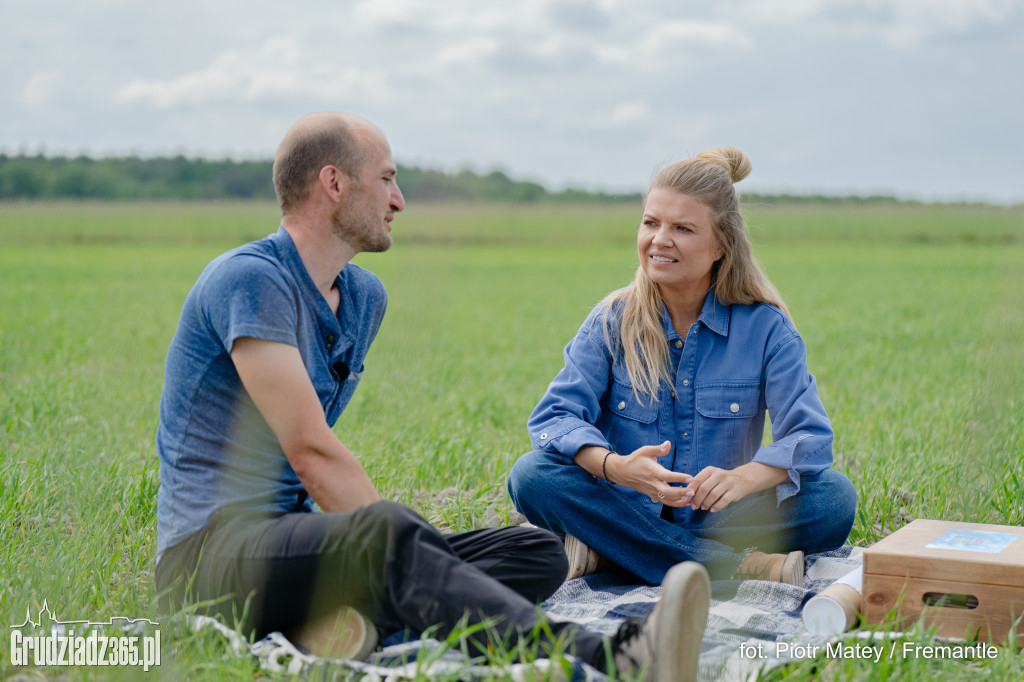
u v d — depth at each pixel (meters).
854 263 29.25
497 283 23.41
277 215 50.94
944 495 4.07
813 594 2.97
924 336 11.73
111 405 6.61
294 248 2.68
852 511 3.37
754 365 3.39
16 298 16.89
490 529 2.73
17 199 54.28
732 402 3.38
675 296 3.45
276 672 2.32
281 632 2.56
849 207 61.62
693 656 2.16
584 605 2.95
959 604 2.69
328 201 2.68
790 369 3.34
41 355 9.69
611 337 3.49
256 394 2.54
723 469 3.33
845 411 6.36
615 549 3.25
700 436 3.40
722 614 2.79
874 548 2.76
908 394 7.05
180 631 2.48
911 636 2.49
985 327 12.45
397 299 15.88
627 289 3.58
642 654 2.14
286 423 2.54
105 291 18.66
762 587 3.00
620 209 57.47
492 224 47.38
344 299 2.81
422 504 4.12
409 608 2.33
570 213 56.09
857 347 10.84
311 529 2.42
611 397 3.49
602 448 3.21
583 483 3.23
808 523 3.28
